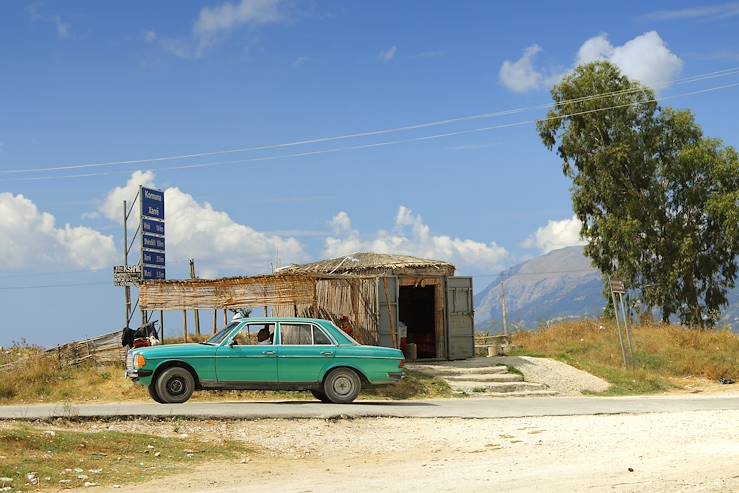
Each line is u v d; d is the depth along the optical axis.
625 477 10.73
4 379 22.70
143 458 12.38
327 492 10.18
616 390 24.97
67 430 13.70
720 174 46.41
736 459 11.82
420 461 12.94
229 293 25.16
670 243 47.53
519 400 21.47
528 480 10.71
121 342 24.52
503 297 40.62
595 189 49.41
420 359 26.83
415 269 29.23
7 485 10.27
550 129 50.34
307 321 19.02
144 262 26.17
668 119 48.75
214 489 10.55
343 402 18.78
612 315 46.75
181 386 18.06
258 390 18.50
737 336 33.19
